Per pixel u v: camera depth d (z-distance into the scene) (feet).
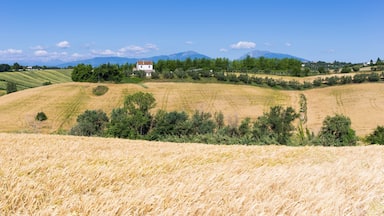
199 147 61.82
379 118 239.30
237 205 18.31
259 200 19.38
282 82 341.00
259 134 178.19
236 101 289.53
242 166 32.07
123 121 192.13
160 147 62.28
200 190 20.29
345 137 171.94
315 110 266.77
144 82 345.10
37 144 59.16
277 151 52.42
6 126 227.40
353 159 42.63
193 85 331.98
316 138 165.89
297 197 20.27
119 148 59.72
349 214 18.22
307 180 24.03
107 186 22.81
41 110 261.85
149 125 201.77
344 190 22.89
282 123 178.50
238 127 187.32
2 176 24.11
